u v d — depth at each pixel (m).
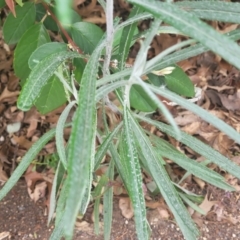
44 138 0.29
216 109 0.45
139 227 0.25
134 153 0.25
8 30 0.33
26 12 0.32
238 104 0.45
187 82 0.34
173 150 0.33
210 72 0.46
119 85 0.23
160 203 0.39
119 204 0.39
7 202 0.39
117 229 0.39
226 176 0.41
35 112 0.42
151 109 0.33
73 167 0.16
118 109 0.32
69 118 0.41
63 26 0.31
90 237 0.38
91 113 0.18
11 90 0.43
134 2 0.18
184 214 0.28
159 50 0.46
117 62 0.28
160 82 0.34
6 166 0.41
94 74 0.20
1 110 0.43
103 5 0.28
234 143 0.43
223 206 0.40
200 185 0.41
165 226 0.39
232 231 0.39
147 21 0.46
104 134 0.34
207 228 0.39
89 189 0.25
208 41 0.17
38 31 0.31
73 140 0.16
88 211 0.39
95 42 0.31
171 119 0.17
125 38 0.26
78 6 0.44
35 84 0.21
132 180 0.25
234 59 0.17
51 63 0.22
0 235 0.38
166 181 0.27
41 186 0.40
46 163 0.40
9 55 0.43
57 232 0.28
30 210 0.39
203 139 0.43
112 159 0.34
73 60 0.31
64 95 0.32
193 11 0.21
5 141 0.42
